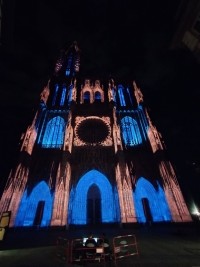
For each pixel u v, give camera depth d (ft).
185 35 44.88
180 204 95.86
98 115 145.07
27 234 76.13
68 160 112.68
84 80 184.34
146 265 29.58
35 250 43.91
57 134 132.57
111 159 117.91
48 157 117.60
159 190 106.73
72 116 139.64
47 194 105.60
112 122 138.82
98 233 73.20
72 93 156.56
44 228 89.81
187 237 61.46
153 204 104.42
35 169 111.86
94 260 31.86
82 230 85.10
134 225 88.17
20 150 112.16
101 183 111.65
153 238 59.93
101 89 173.06
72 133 129.18
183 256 35.12
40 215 100.27
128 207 94.68
